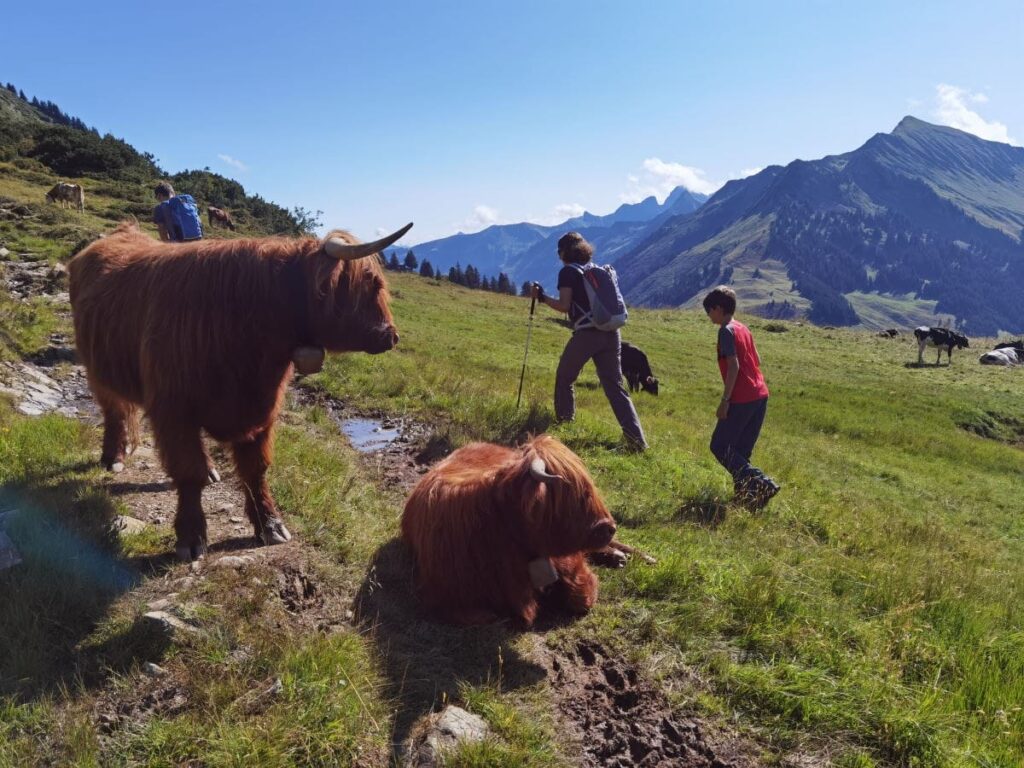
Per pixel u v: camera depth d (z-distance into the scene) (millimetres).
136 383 4961
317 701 3336
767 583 4973
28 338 10328
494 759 3215
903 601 5137
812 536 6934
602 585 5004
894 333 52844
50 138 56000
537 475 3969
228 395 4477
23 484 5406
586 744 3584
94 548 4477
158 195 9148
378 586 4652
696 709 3855
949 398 27234
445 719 3402
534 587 4512
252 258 4457
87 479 5844
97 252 5496
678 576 5004
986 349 46500
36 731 3084
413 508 4922
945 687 4227
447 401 10352
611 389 8742
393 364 13000
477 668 4020
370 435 8891
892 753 3646
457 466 5070
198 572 4230
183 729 3125
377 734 3340
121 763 2979
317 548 4961
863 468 14969
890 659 4406
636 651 4270
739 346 7477
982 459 19250
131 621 3777
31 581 3910
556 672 4109
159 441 4496
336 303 4438
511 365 20234
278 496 5727
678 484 7633
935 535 8648
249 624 3846
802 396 25328
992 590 6340
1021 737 3756
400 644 4105
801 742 3662
